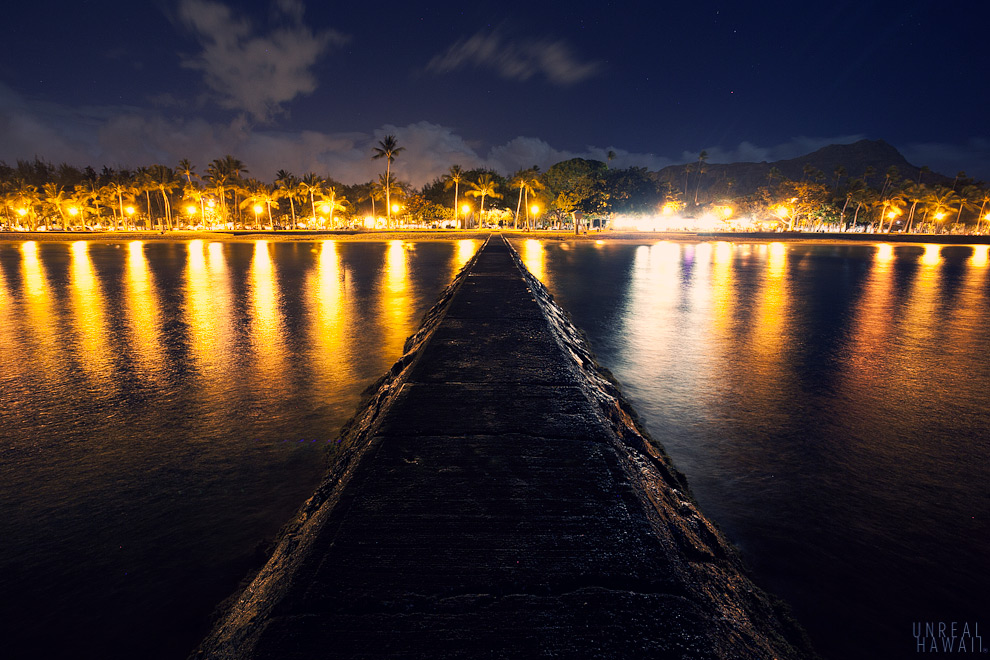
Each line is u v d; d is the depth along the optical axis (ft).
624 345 31.86
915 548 11.18
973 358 28.91
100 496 13.35
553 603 5.03
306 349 30.35
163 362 27.40
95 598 9.48
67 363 27.17
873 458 15.88
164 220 354.54
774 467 15.25
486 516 6.53
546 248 146.10
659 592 5.25
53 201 296.30
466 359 15.12
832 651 8.30
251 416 19.52
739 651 4.92
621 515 6.61
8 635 8.59
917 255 142.31
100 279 69.36
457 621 4.80
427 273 75.72
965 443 17.08
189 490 13.67
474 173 292.61
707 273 82.12
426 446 8.67
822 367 26.86
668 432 18.02
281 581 5.88
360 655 4.43
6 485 13.97
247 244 170.40
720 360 28.25
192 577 10.04
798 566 10.50
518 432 9.35
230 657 4.91
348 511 6.63
